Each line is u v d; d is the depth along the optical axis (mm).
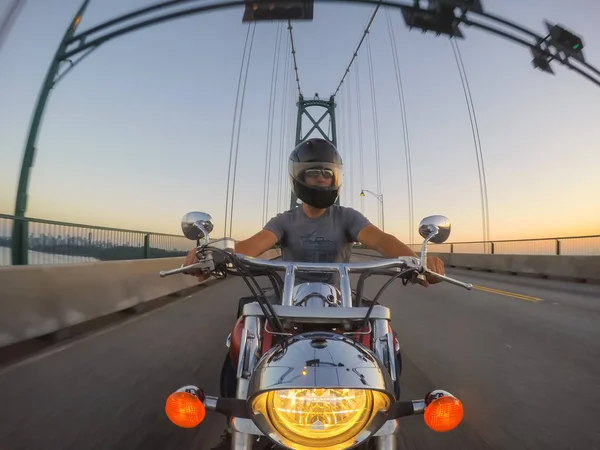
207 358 4832
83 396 3660
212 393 3727
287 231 2770
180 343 5496
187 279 10930
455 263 22922
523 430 3080
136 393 3738
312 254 2721
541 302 9219
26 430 3018
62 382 3998
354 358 1373
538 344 5582
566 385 4031
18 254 6562
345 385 1274
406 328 6559
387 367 1763
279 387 1275
